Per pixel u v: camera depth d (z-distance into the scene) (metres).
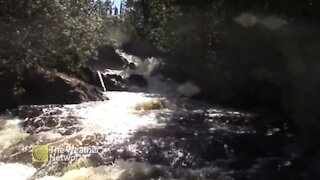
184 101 18.09
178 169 9.40
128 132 11.70
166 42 24.06
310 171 9.52
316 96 13.92
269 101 17.00
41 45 16.16
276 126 13.39
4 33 15.23
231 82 18.50
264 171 9.48
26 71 15.29
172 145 10.73
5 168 9.21
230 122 13.80
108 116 13.77
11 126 12.49
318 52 14.15
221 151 10.61
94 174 8.75
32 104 14.88
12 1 15.24
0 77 14.63
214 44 19.08
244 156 10.45
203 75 20.66
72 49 17.56
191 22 20.14
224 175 9.15
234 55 17.58
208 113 15.18
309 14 14.06
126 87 23.88
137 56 40.34
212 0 18.27
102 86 20.81
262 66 16.56
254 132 12.40
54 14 16.30
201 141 11.10
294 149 11.05
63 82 15.79
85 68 19.73
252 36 16.27
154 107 16.16
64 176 8.63
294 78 14.82
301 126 13.41
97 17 19.64
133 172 8.92
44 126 12.41
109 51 32.75
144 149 10.41
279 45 15.30
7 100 14.38
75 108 14.61
